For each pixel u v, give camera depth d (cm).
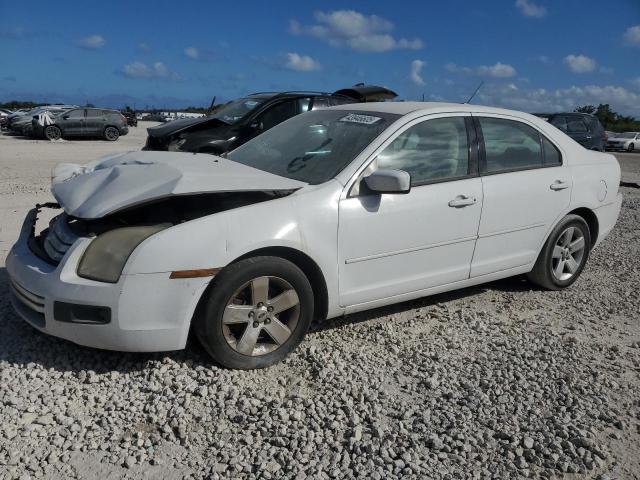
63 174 442
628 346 432
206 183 358
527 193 487
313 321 436
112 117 2797
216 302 345
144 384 343
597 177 547
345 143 430
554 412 335
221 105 1224
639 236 806
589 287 566
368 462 285
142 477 270
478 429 316
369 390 350
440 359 393
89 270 339
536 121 519
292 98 1045
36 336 395
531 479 281
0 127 3550
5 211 809
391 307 488
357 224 393
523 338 433
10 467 269
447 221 437
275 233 358
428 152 437
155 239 334
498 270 487
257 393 339
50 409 316
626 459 299
